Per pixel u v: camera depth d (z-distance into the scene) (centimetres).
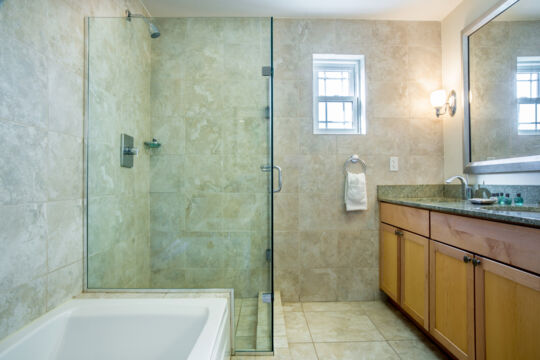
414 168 227
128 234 160
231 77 164
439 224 148
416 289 171
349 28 227
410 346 162
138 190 163
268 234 162
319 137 225
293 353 156
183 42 165
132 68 161
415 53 228
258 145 164
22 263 99
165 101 165
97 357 108
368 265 225
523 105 154
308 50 225
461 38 202
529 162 148
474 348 121
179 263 163
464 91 198
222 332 106
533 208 138
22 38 97
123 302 120
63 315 110
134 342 110
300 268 223
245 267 161
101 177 144
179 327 111
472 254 123
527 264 96
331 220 225
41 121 107
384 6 211
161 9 211
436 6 211
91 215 138
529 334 96
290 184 224
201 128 165
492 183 177
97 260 142
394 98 227
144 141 163
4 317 92
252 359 146
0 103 89
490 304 113
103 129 145
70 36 123
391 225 206
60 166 118
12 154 94
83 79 132
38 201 106
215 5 206
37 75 105
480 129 186
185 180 166
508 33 164
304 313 204
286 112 224
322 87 240
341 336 173
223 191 165
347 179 220
